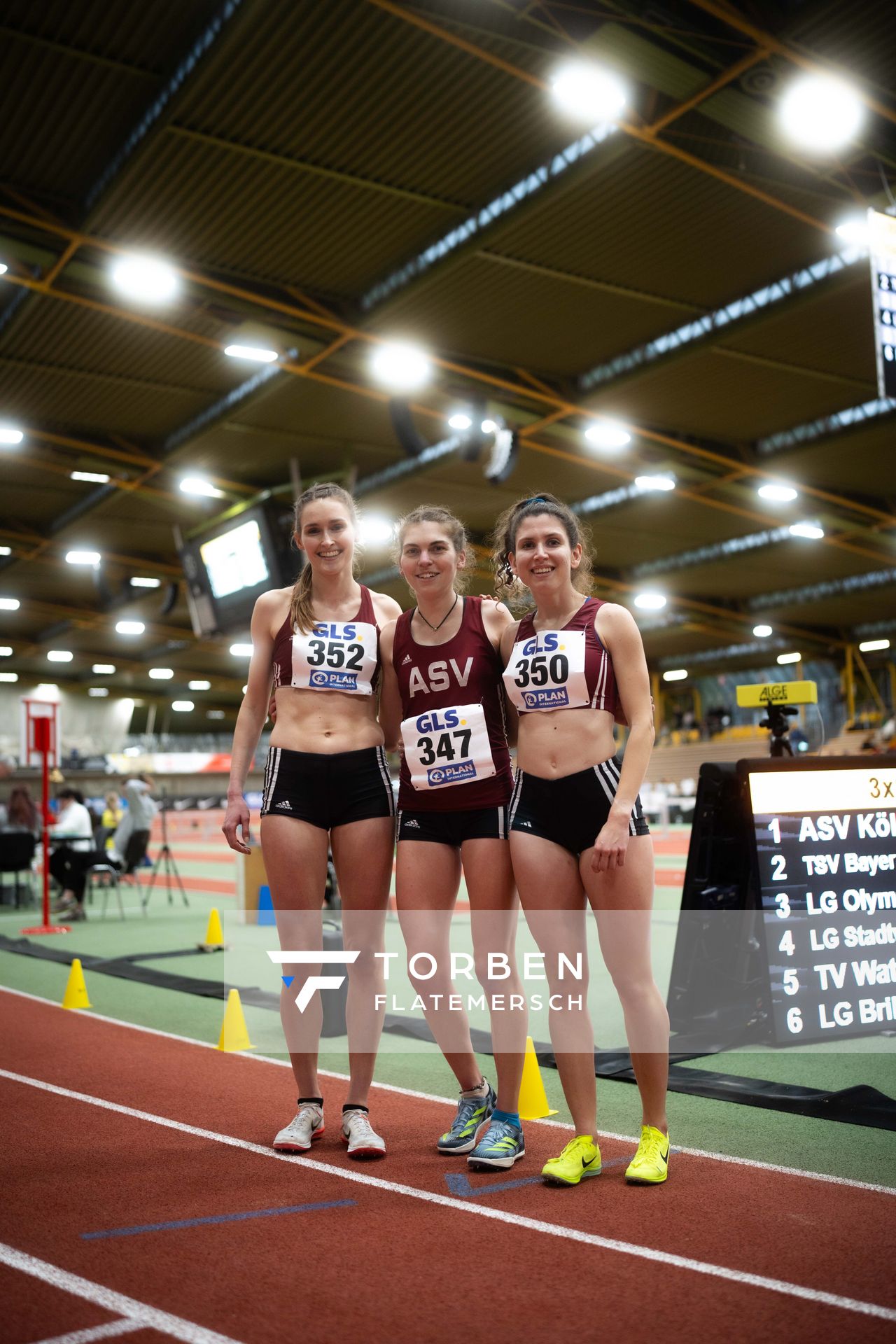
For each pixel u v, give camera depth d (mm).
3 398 15914
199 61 8453
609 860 3012
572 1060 3180
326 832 3559
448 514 3465
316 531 3537
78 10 8227
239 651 37406
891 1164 3240
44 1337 2186
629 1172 3076
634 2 8125
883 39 8602
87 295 12625
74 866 11078
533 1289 2389
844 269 11820
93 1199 3029
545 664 3182
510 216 10594
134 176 10133
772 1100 3900
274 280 12375
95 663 39344
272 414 16438
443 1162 3338
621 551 26406
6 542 23562
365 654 3545
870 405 16547
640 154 9977
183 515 21375
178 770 35656
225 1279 2471
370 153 9938
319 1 8000
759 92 8938
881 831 5062
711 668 41562
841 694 38219
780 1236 2664
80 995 6250
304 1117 3549
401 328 13375
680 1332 2170
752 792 4812
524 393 15281
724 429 17734
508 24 8297
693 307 13180
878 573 27891
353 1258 2584
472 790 3334
